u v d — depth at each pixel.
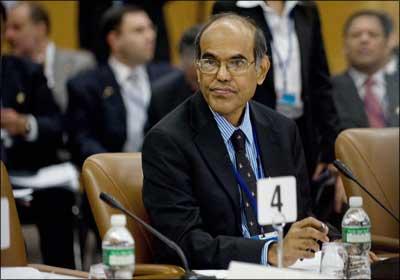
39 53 17.48
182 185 9.02
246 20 9.12
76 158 15.58
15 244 8.84
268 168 9.45
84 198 15.15
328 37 19.25
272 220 7.60
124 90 15.99
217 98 8.98
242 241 8.60
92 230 16.09
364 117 15.23
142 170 9.31
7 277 7.63
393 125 15.42
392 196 10.98
